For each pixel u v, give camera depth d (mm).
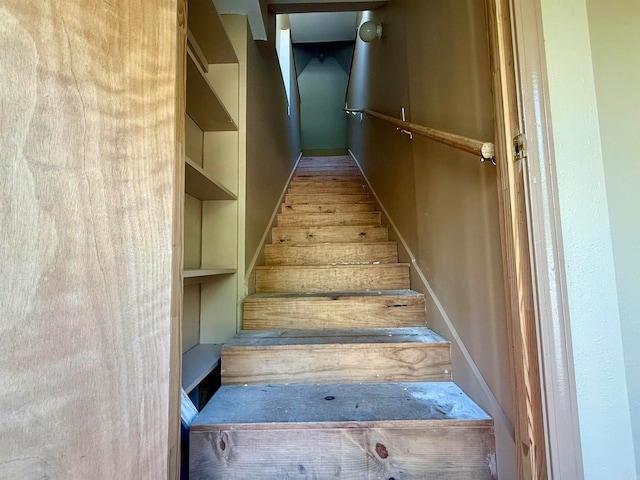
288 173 3400
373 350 1209
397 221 2021
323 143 5551
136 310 549
